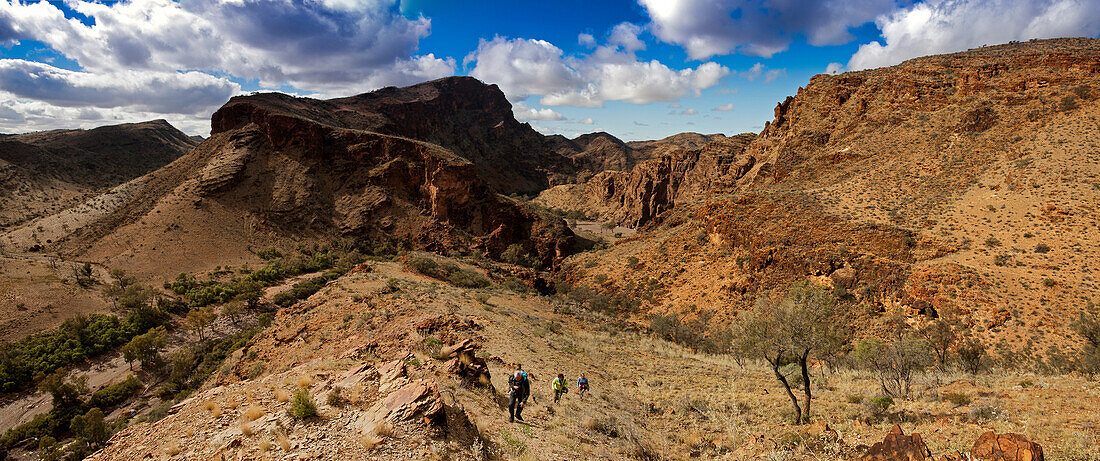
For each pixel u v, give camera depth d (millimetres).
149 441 10773
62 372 58219
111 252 98812
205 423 11391
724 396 24359
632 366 34594
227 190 119625
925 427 14156
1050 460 10688
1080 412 13828
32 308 74438
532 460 11469
